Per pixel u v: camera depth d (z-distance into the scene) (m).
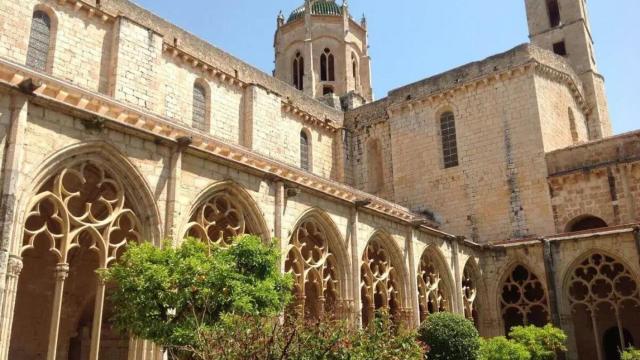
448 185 35.88
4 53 20.88
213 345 9.48
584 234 27.86
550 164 32.69
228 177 18.11
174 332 11.68
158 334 12.05
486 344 21.61
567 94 37.47
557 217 31.70
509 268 30.47
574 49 43.34
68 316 19.69
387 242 25.52
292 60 50.72
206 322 12.02
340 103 44.81
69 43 23.28
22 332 18.41
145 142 15.67
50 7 22.95
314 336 10.03
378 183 39.34
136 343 14.44
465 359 20.34
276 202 19.70
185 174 16.69
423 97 37.88
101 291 13.62
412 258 26.23
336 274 22.44
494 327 30.06
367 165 39.66
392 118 39.19
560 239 28.67
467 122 36.03
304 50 48.97
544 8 45.66
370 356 10.97
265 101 32.06
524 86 34.31
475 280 30.69
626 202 29.81
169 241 13.59
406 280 25.75
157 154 15.92
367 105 40.88
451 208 35.38
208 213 19.22
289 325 10.05
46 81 13.79
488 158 34.72
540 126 33.22
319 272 21.44
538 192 32.50
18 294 18.45
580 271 30.28
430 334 20.72
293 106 35.31
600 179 30.86
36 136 13.08
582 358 30.80
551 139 34.00
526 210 32.66
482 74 35.75
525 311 29.44
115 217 14.49
